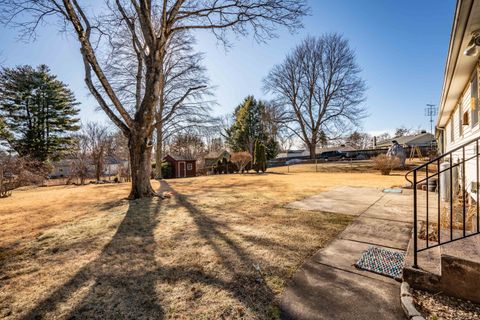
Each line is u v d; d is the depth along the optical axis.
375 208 5.07
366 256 2.72
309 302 1.93
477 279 1.90
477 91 4.16
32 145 22.50
